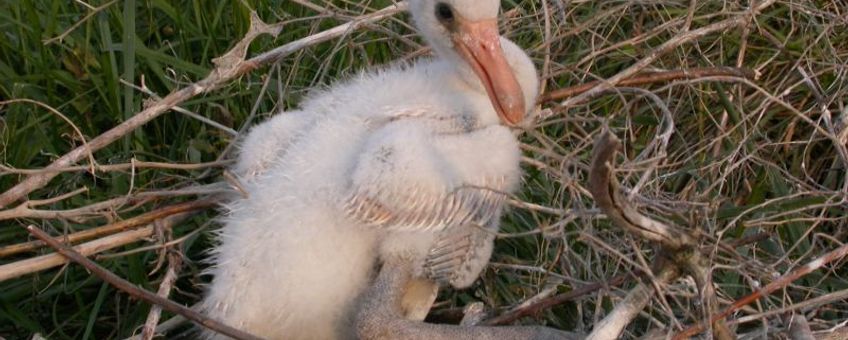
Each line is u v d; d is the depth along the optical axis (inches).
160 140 48.7
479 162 40.7
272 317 40.7
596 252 42.1
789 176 44.9
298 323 40.9
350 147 41.3
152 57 48.4
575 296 41.6
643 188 42.9
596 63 49.8
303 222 40.7
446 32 42.7
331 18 49.3
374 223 40.1
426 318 44.0
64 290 44.6
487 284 44.6
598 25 49.1
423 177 39.6
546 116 44.7
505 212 43.8
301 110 44.2
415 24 44.5
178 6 50.4
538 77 45.8
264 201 41.4
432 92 42.2
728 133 44.9
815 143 48.3
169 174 46.1
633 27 50.1
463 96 42.1
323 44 50.3
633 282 42.7
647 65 47.1
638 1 48.4
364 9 49.2
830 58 48.4
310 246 40.6
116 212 43.9
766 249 44.3
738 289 42.7
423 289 42.3
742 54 47.8
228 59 45.8
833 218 43.4
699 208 42.0
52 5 49.3
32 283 44.8
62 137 48.1
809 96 48.4
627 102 46.8
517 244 45.6
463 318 42.7
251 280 40.7
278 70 47.1
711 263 39.7
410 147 39.9
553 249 44.8
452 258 41.2
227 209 42.9
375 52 50.1
